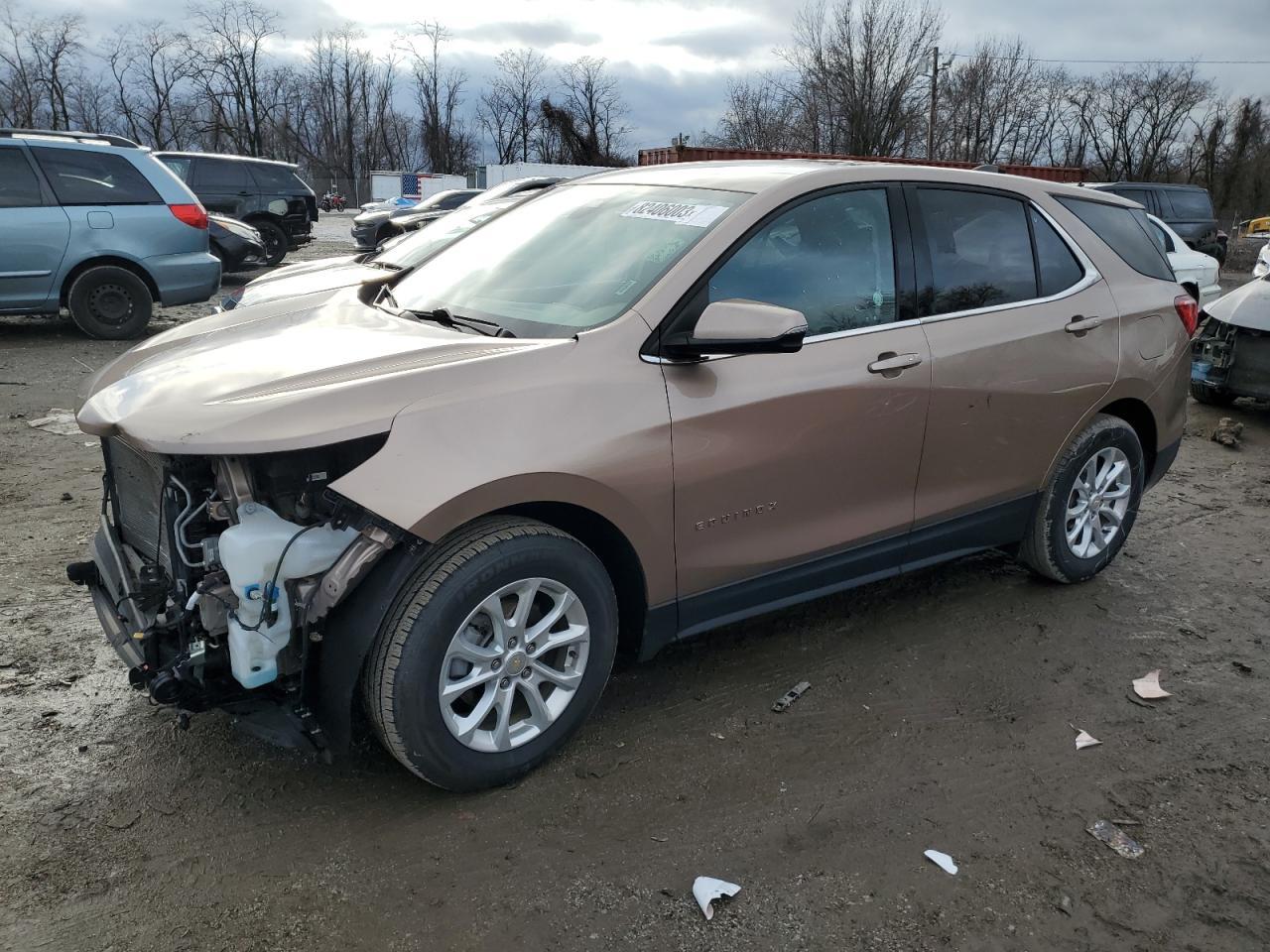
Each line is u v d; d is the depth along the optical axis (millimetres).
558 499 2758
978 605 4305
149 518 2969
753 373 3145
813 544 3414
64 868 2557
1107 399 4238
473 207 8062
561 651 2996
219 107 67438
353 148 77562
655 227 3387
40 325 11055
